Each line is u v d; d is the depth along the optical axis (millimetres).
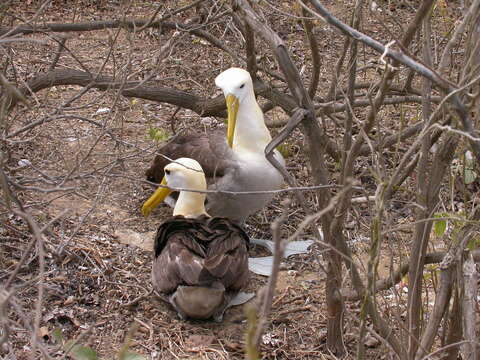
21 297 3326
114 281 3459
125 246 3643
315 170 2938
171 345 3219
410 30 2684
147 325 3287
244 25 3721
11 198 2861
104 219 3758
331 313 3133
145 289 3438
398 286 3395
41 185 3854
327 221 2963
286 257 3666
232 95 3615
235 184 3590
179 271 3240
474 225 2799
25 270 3424
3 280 3311
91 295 3387
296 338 3289
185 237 3297
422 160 2812
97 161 4051
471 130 2527
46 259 3473
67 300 3346
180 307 3277
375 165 2803
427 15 2732
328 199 2947
